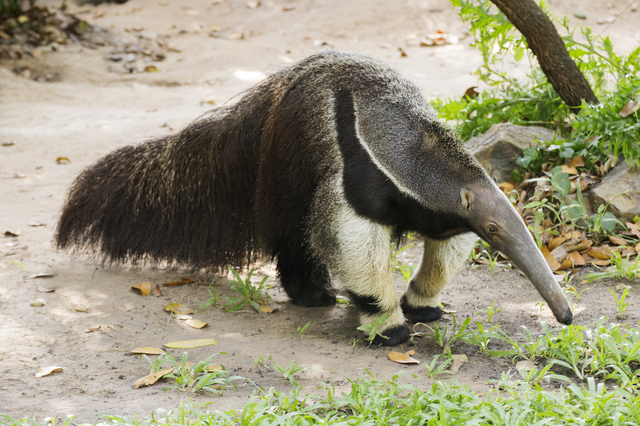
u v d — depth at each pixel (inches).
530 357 186.1
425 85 551.5
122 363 190.2
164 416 152.9
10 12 700.7
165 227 251.8
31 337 204.7
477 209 181.5
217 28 803.4
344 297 246.7
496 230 178.7
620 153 282.7
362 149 189.2
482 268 264.1
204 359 192.5
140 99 569.6
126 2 914.1
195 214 246.4
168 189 247.4
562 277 245.0
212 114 245.9
